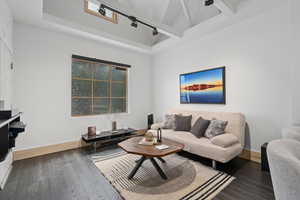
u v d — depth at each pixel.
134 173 2.12
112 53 4.12
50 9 3.04
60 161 2.67
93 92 3.90
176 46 4.17
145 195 1.72
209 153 2.35
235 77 3.00
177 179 2.06
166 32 3.36
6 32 2.16
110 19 3.93
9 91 2.35
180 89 4.10
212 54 3.38
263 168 2.30
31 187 1.89
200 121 3.06
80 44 3.54
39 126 2.99
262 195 1.73
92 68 3.88
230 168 2.39
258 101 2.69
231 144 2.38
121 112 4.49
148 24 3.04
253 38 2.74
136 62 4.68
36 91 2.96
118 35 4.09
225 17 2.80
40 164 2.54
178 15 4.11
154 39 4.86
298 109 2.19
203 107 3.57
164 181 2.01
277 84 2.48
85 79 3.76
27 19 2.70
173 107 4.35
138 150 2.09
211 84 3.36
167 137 3.06
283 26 2.41
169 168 2.38
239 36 2.93
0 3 1.90
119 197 1.71
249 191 1.80
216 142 2.36
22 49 2.81
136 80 4.68
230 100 3.07
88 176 2.16
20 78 2.79
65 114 3.32
